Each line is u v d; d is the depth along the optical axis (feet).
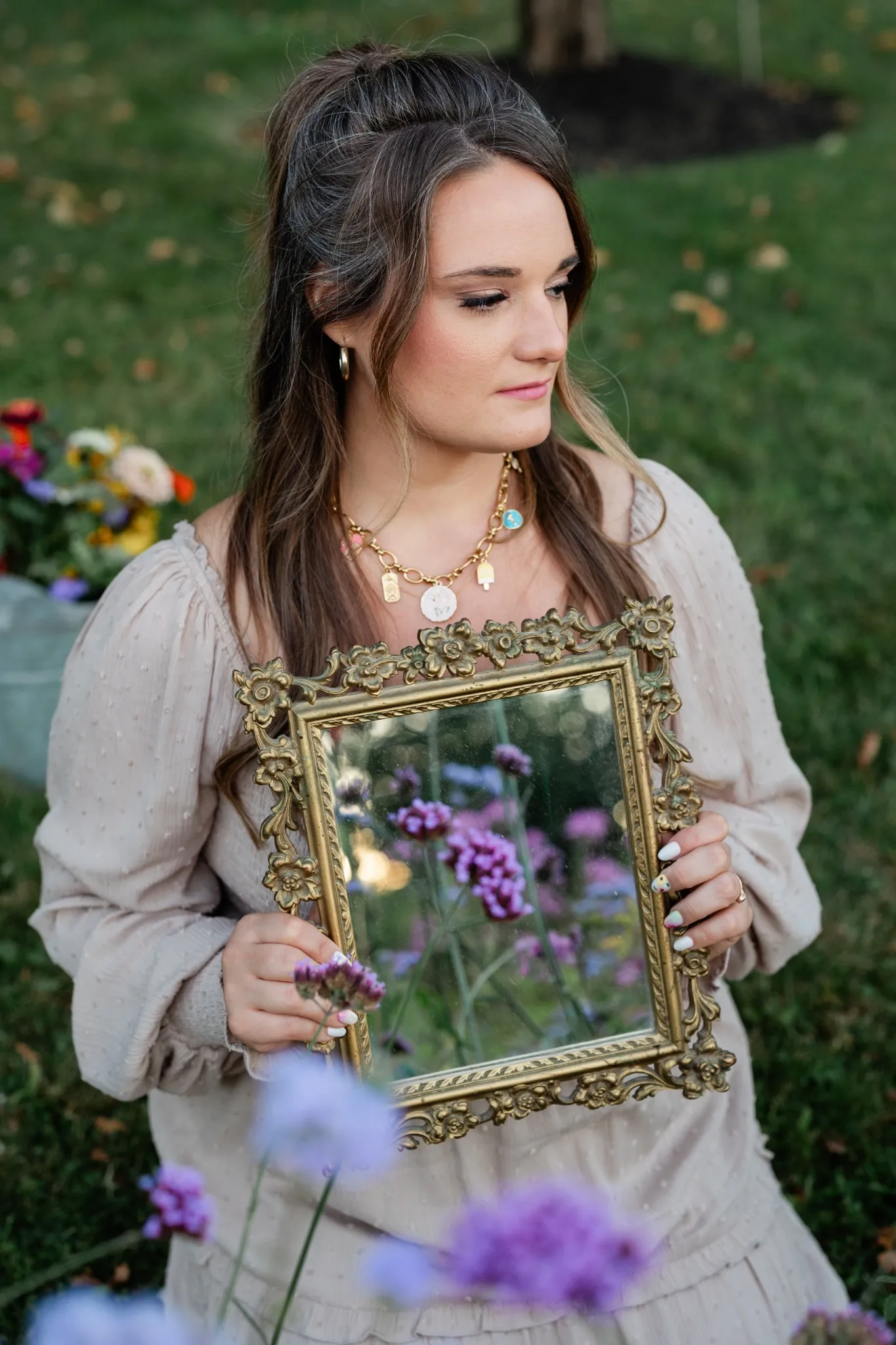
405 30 34.09
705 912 5.08
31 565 11.33
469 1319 5.49
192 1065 5.61
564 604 5.57
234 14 35.29
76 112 28.48
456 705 4.88
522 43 31.71
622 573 5.59
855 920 10.22
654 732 5.00
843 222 22.62
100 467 11.44
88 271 21.77
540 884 5.01
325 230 5.02
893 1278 4.54
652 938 5.08
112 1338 3.09
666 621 4.97
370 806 4.90
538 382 4.99
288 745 4.84
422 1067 5.08
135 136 27.17
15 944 10.53
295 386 5.38
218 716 5.56
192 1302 6.02
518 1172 5.54
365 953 4.99
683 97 29.84
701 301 19.86
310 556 5.43
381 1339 5.49
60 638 10.96
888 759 11.72
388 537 5.48
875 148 26.17
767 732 6.08
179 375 18.45
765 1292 5.78
